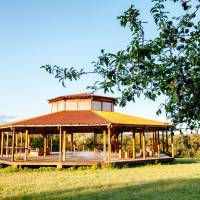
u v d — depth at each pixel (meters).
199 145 42.44
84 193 14.55
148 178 19.55
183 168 25.77
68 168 25.73
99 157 29.45
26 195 14.25
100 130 33.31
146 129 32.03
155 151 35.34
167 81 3.77
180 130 4.54
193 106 4.14
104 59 4.25
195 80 3.76
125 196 13.53
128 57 4.19
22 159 28.16
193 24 4.01
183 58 3.88
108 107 34.19
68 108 32.94
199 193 13.89
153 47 4.05
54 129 31.11
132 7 4.41
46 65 4.70
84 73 4.66
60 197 13.62
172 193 14.05
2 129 32.53
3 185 17.23
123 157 29.39
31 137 43.25
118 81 4.47
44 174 22.59
